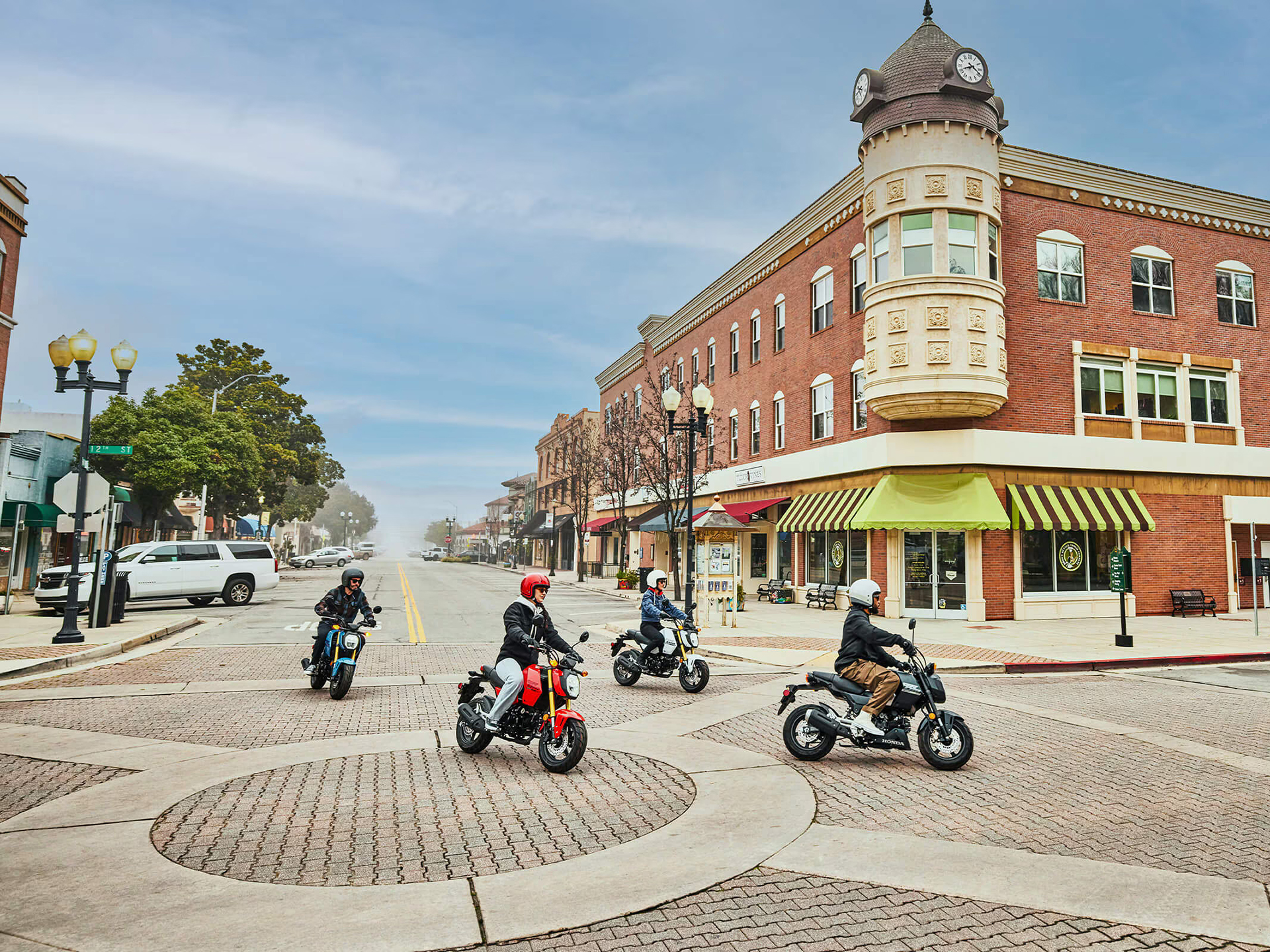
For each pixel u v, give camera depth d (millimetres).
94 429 32406
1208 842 5570
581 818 5961
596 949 3975
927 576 22031
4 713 9562
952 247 20906
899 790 6773
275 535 82500
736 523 20188
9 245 23438
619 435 37719
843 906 4504
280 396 53500
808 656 14805
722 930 4188
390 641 17188
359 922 4227
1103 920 4355
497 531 101438
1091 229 23391
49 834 5488
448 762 7551
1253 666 14609
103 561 18594
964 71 20891
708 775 7137
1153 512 23281
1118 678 13227
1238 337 24969
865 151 22344
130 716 9461
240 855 5164
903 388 20766
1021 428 21953
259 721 9258
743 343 31938
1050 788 6852
